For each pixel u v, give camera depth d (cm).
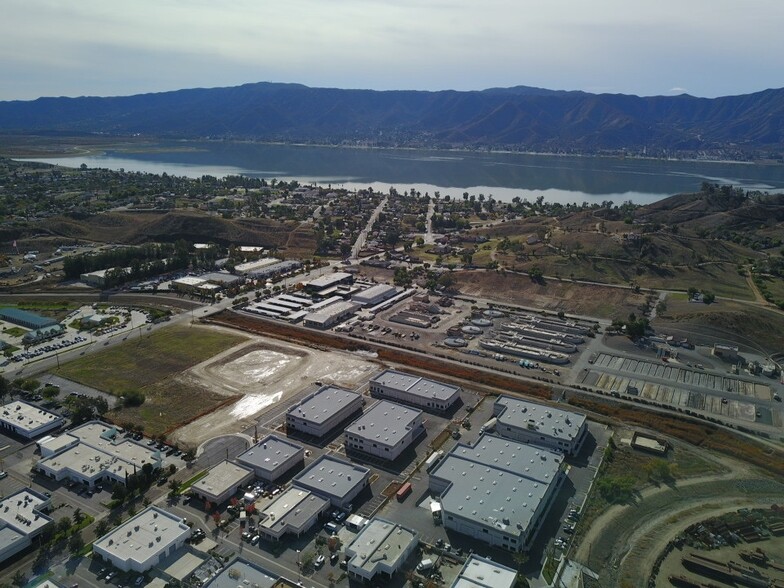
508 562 11650
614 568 11525
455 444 15638
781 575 11288
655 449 15538
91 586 11025
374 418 16525
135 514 13038
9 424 16412
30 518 12581
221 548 12038
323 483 13825
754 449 15738
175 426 16662
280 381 19662
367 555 11412
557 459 14400
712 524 12744
